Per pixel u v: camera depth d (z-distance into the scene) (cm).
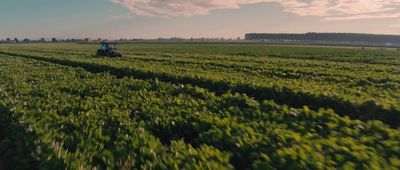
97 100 1308
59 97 1369
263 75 2373
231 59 4200
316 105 1409
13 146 936
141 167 654
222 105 1254
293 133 827
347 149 712
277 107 1178
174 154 723
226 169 626
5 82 1845
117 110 1098
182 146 763
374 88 1705
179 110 1104
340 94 1397
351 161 675
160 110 1116
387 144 776
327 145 753
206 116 1012
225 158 676
